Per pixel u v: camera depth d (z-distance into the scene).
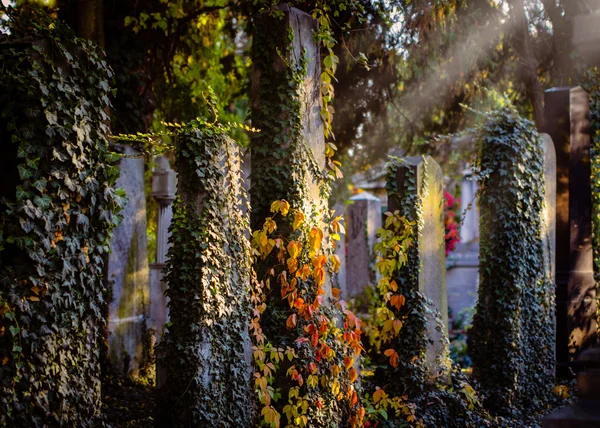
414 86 13.20
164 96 12.89
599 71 12.08
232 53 14.23
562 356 11.07
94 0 9.51
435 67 12.86
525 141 9.24
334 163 7.21
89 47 5.35
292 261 6.54
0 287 4.77
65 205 5.13
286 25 6.71
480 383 9.14
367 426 7.36
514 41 13.40
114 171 5.55
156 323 10.50
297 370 6.56
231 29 13.09
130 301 9.59
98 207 5.39
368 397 7.84
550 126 11.34
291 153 6.70
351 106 12.88
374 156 14.19
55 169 5.04
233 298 6.09
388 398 7.69
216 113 6.08
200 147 5.85
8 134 4.94
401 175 8.06
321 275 6.69
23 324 4.87
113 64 10.12
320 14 7.29
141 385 9.02
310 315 6.56
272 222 6.56
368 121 13.62
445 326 8.47
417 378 7.86
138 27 9.88
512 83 14.23
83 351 5.34
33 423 4.92
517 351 9.14
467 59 12.79
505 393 8.99
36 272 4.91
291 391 6.47
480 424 8.16
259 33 6.80
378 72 12.43
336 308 7.12
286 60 6.70
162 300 10.41
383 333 7.96
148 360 9.76
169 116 13.33
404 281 7.98
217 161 5.94
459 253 24.19
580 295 11.30
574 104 11.30
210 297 5.86
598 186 11.62
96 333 5.46
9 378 4.80
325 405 6.78
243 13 11.02
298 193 6.68
